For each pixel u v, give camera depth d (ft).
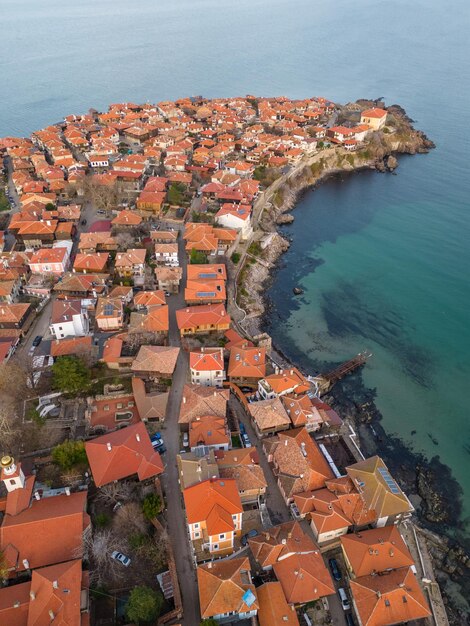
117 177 563.07
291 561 209.56
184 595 201.26
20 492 217.36
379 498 241.76
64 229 447.83
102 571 204.44
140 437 252.62
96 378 301.22
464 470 307.58
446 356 397.80
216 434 263.29
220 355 319.06
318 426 297.94
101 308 344.28
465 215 620.49
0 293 356.38
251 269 483.10
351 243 563.07
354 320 438.81
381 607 201.36
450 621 225.97
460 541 266.98
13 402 271.49
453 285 488.02
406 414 345.31
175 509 234.17
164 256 428.97
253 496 245.86
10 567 193.67
